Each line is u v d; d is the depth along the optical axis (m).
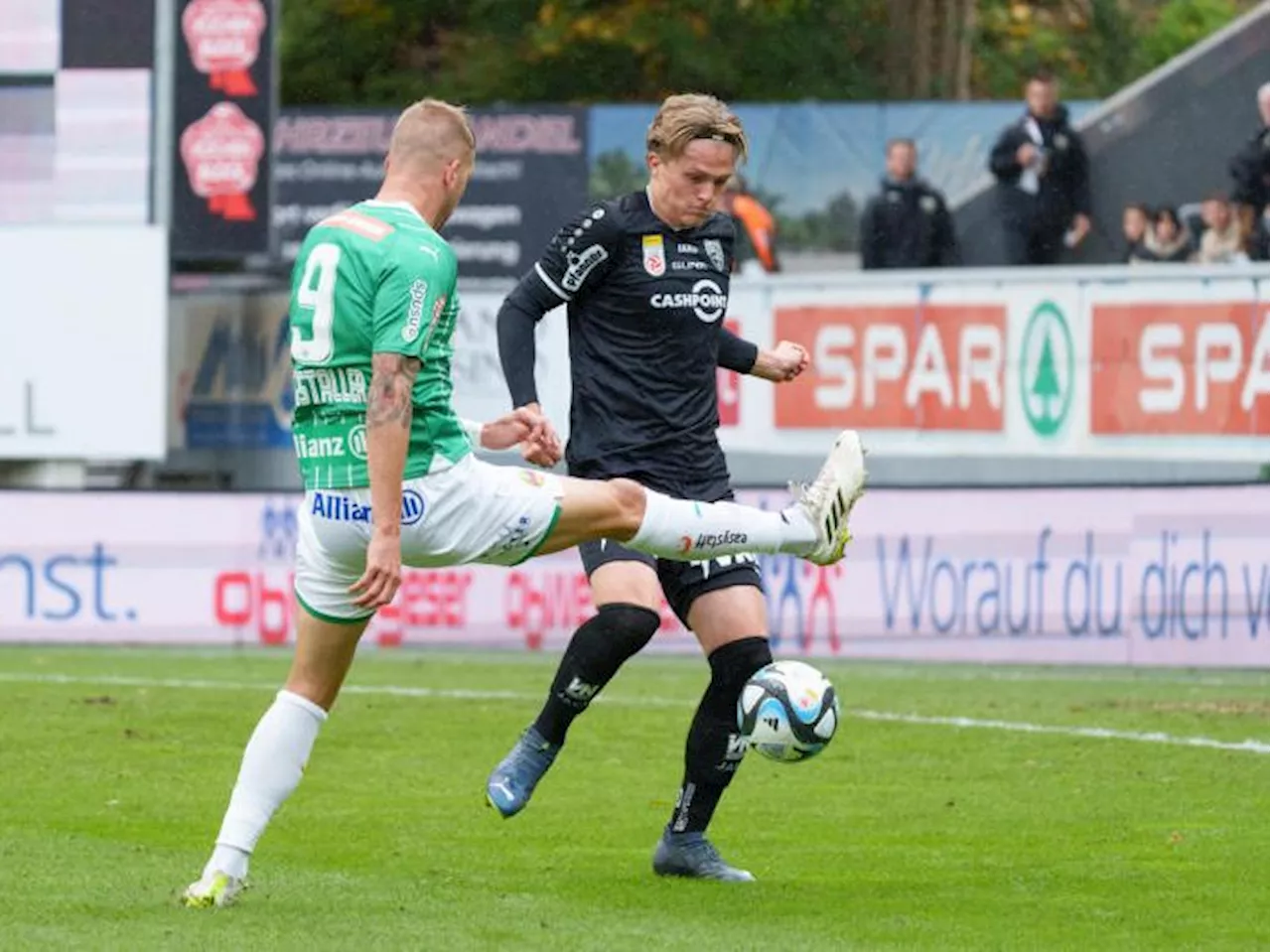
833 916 22.39
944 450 65.44
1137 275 64.06
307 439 21.56
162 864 25.17
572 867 25.75
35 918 21.22
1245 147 65.88
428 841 27.84
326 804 31.25
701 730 24.58
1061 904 23.27
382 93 97.38
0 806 30.58
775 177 68.31
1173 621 56.28
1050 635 57.25
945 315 65.31
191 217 67.81
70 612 61.00
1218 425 63.53
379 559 20.69
